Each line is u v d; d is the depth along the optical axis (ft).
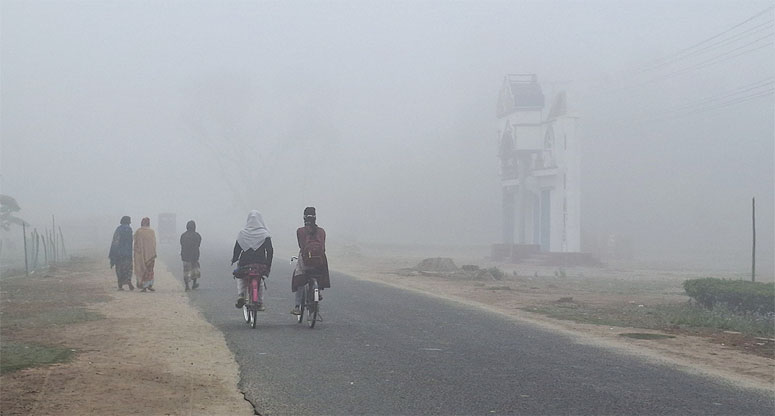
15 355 41.60
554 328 57.72
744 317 64.28
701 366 42.14
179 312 64.69
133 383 35.47
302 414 30.32
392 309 69.05
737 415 30.66
